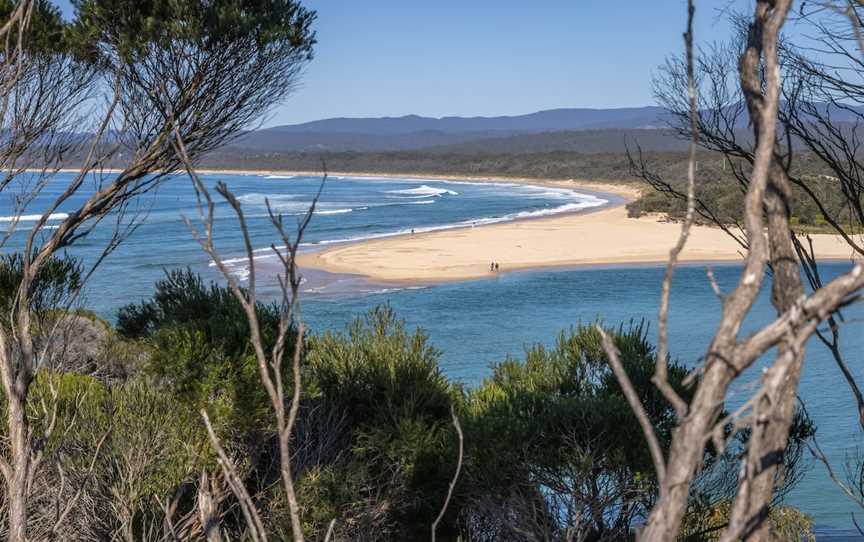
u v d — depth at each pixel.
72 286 6.54
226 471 1.81
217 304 7.73
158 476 6.14
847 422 19.88
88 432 6.18
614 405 6.86
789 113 4.65
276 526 6.52
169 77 5.49
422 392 8.55
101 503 5.74
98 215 5.17
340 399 8.38
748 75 2.32
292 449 7.40
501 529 7.10
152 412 6.39
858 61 4.43
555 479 6.73
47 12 5.14
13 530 3.75
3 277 6.20
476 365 27.66
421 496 7.38
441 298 41.88
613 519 7.39
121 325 9.11
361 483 7.18
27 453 3.90
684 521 6.47
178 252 63.59
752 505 1.64
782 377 1.34
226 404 6.55
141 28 5.24
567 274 50.38
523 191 175.75
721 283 45.97
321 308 38.56
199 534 6.04
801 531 9.62
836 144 4.61
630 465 6.50
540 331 33.69
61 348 7.95
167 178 5.54
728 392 1.39
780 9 1.61
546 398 7.31
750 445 1.32
